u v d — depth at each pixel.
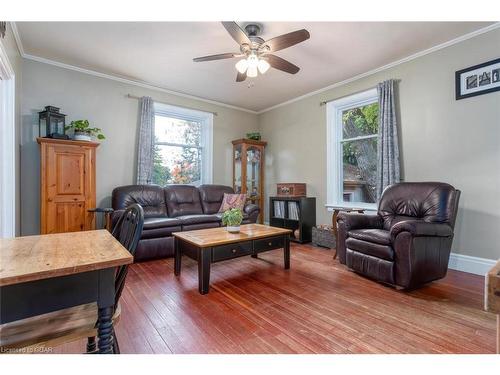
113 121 4.00
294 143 5.00
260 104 5.34
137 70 3.74
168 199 4.20
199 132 5.11
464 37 2.83
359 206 4.05
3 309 0.85
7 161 2.60
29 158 3.31
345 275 2.77
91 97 3.80
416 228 2.24
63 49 3.14
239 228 2.90
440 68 3.04
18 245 1.17
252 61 2.55
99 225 3.78
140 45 3.04
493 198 2.68
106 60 3.43
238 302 2.13
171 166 4.73
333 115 4.33
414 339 1.60
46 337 0.99
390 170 3.36
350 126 4.23
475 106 2.78
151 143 4.25
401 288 2.38
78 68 3.65
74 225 3.22
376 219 3.03
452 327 1.74
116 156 4.04
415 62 3.27
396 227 2.35
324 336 1.64
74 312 1.18
